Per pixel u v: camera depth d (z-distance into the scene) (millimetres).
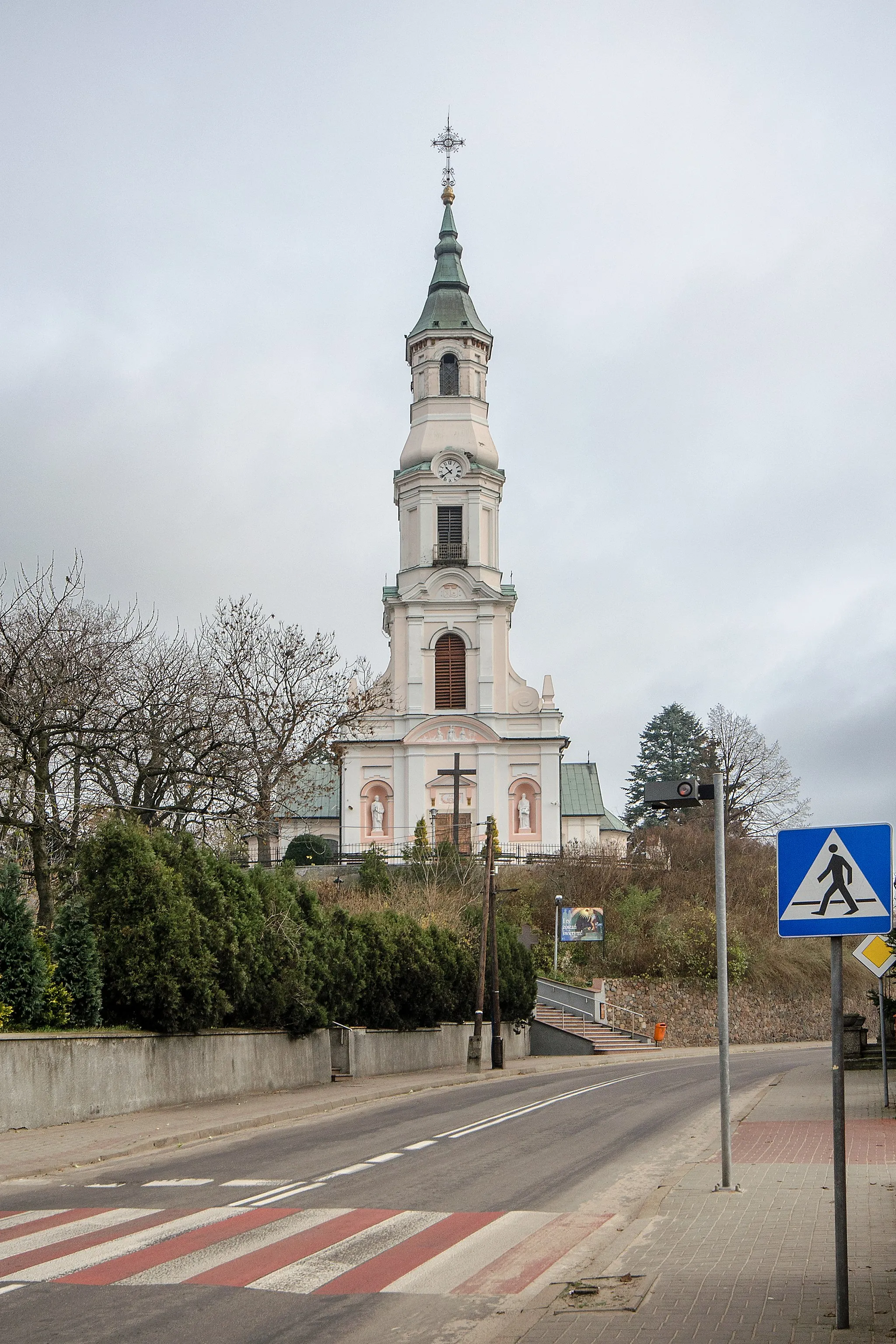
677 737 125750
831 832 9438
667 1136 21812
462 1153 19641
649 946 67000
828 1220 13297
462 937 49531
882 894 9250
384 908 59812
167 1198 15266
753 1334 8953
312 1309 10242
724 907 15680
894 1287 10234
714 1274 10922
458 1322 9906
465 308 90375
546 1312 9883
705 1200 14609
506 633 85875
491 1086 34719
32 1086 21859
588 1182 16797
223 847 36625
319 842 75500
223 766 35844
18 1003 23609
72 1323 9703
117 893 26812
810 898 9422
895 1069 33906
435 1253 12289
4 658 33125
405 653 85250
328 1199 15234
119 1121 23219
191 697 37031
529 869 77688
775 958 68000
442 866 71188
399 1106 28422
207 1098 27672
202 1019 27359
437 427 88250
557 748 83812
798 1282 10508
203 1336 9430
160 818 36812
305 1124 24578
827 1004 69625
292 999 32094
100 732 31750
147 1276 11180
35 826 29375
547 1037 57094
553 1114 25672
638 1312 9703
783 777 95438
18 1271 11336
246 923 30594
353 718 49875
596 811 94438
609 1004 61625
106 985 26250
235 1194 15547
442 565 85812
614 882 75750
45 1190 16172
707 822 95188
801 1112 24766
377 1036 38188
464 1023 46500
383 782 84062
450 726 83750
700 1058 49594
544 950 68938
